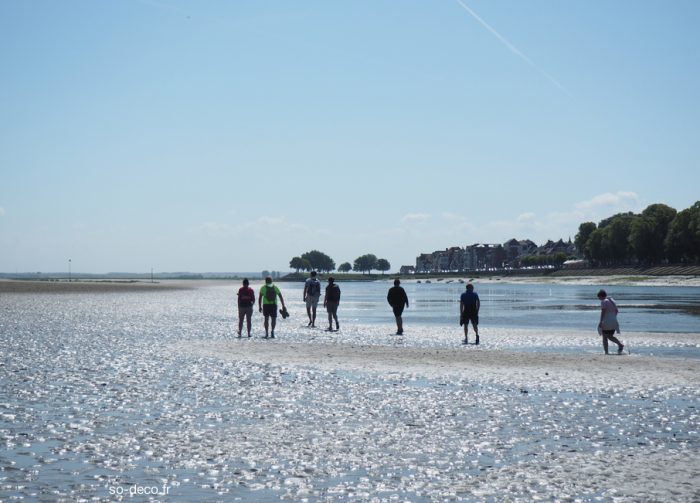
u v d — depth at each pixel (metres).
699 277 145.50
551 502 8.62
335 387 17.28
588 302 77.81
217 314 53.31
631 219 191.00
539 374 19.83
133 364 21.70
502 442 11.60
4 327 37.66
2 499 8.55
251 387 17.19
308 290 40.75
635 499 8.73
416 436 11.99
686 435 12.15
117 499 8.62
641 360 23.39
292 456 10.67
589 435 12.13
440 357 24.11
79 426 12.57
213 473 9.76
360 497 8.80
